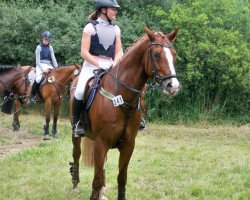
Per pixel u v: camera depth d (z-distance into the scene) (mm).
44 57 12586
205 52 16219
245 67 15945
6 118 16125
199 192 7199
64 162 9062
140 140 12242
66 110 17031
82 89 5762
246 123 16250
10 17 17500
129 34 16688
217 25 17219
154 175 8242
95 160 5379
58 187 7289
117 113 5258
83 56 5680
